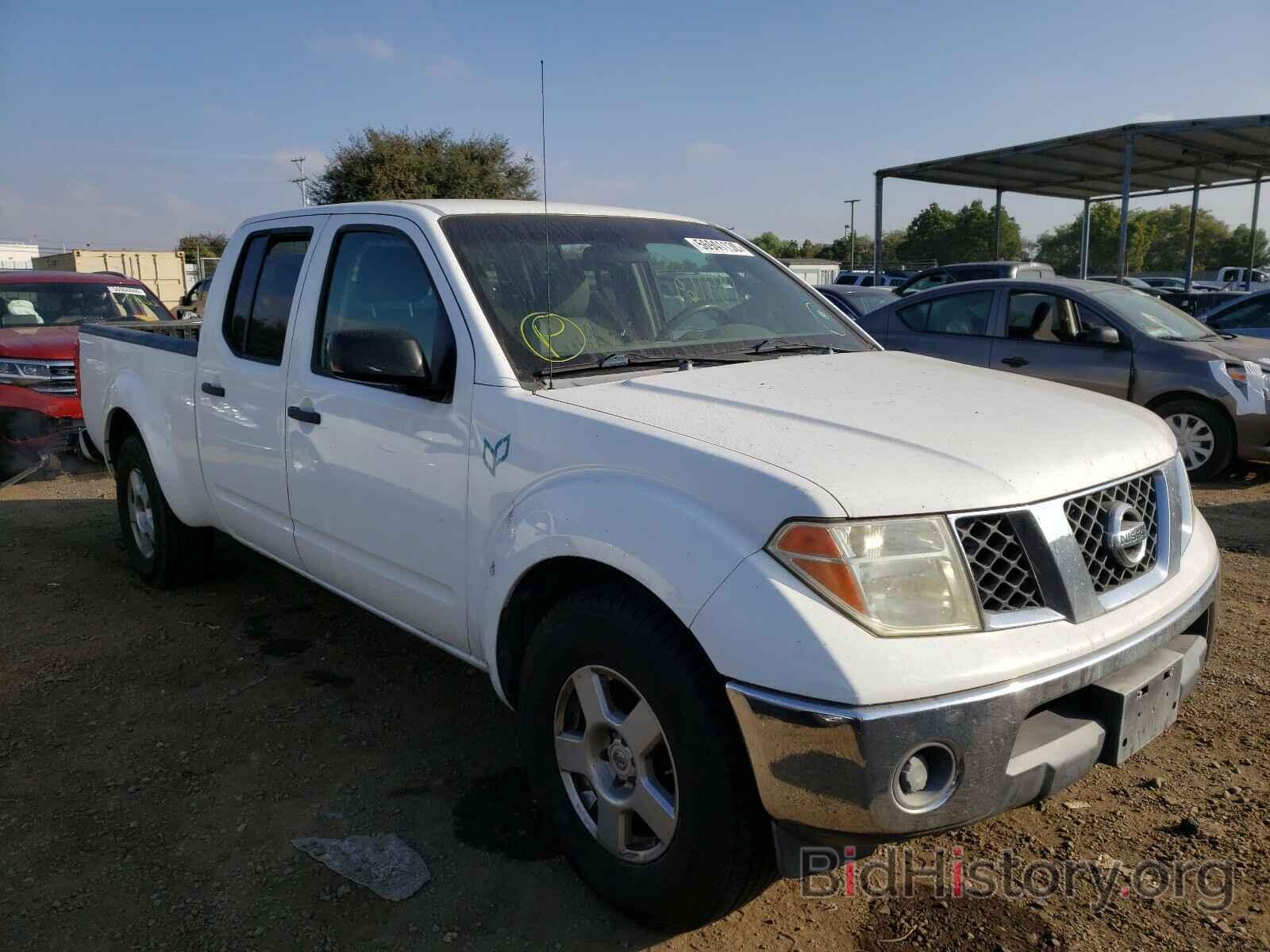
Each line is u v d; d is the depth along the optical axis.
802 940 2.47
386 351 2.86
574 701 2.62
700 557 2.15
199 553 4.99
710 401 2.65
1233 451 7.52
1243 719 3.56
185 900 2.63
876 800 1.96
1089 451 2.43
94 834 2.94
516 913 2.57
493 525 2.77
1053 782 2.14
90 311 9.67
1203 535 2.82
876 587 2.03
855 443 2.31
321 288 3.61
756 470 2.17
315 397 3.52
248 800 3.12
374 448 3.23
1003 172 17.89
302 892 2.66
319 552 3.67
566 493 2.49
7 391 7.92
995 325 8.62
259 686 3.97
